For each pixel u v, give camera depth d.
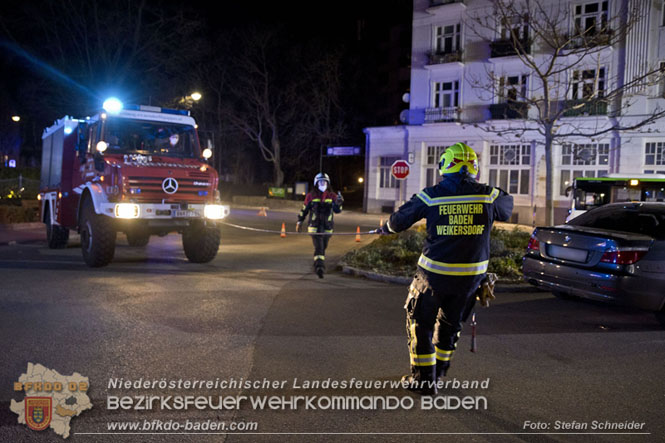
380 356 5.21
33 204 20.16
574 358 5.32
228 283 8.83
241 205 39.62
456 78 30.58
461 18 30.08
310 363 4.98
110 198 9.52
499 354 5.39
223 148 46.91
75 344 5.37
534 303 7.83
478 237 4.08
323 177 9.30
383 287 8.81
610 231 7.16
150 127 10.67
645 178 14.56
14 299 7.23
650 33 24.23
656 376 4.84
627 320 6.89
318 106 39.75
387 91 51.44
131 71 33.75
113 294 7.70
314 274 10.08
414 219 4.26
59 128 12.47
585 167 26.77
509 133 28.12
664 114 14.26
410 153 32.12
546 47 26.67
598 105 25.28
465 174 4.17
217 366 4.85
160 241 15.36
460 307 4.23
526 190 28.61
